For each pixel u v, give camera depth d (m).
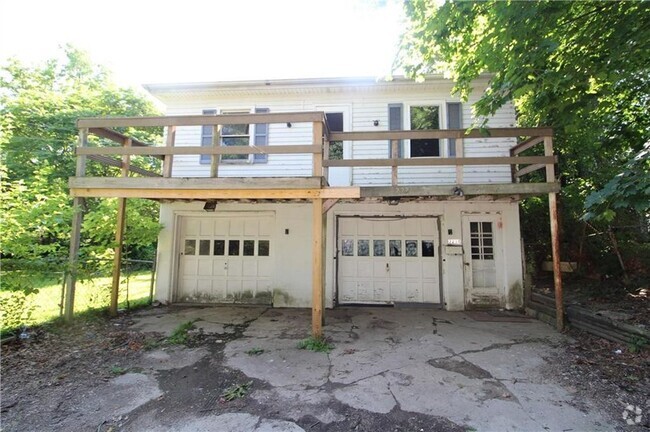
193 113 9.09
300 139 8.80
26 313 6.12
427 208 8.18
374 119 8.71
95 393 3.57
